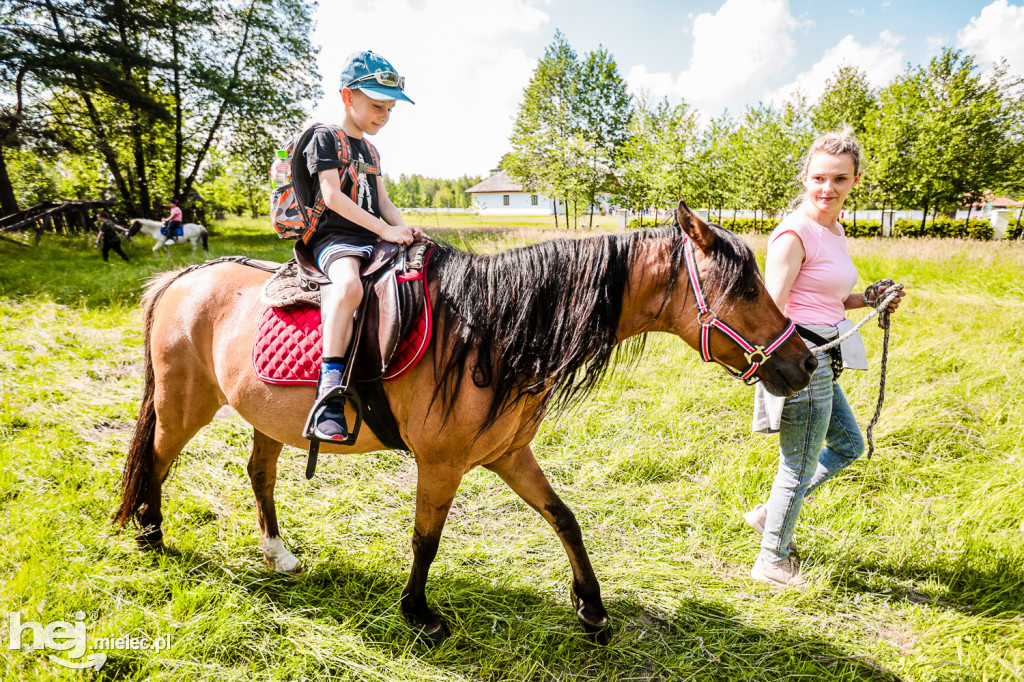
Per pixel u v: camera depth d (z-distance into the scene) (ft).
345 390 6.03
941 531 9.28
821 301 7.57
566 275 6.25
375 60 6.44
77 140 56.90
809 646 7.06
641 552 8.91
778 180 66.49
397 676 6.40
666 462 11.45
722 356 6.28
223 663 6.42
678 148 63.21
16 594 6.89
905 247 38.50
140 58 53.93
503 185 191.62
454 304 6.28
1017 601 7.74
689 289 6.09
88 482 9.89
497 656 6.72
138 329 20.54
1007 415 13.28
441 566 8.34
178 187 67.97
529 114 79.15
